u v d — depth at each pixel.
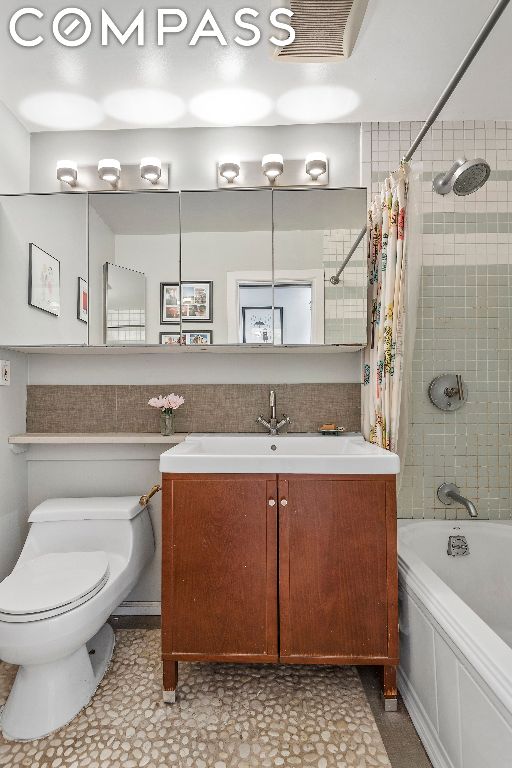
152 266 1.92
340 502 1.43
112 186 2.07
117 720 1.37
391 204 1.72
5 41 1.53
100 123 2.02
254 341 1.89
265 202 1.93
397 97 1.84
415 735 1.32
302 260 1.91
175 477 1.45
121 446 2.06
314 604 1.42
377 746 1.27
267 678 1.56
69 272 1.92
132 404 2.08
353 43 1.51
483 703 0.97
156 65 1.64
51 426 2.08
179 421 2.07
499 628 1.82
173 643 1.43
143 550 1.89
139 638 1.83
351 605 1.42
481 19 1.44
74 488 2.07
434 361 2.05
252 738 1.30
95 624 1.40
